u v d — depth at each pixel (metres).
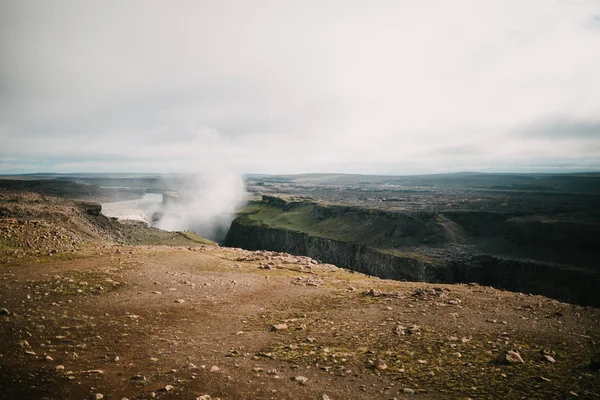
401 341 15.29
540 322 17.73
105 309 19.48
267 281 30.27
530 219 157.75
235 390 10.75
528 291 113.31
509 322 17.77
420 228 157.88
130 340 15.37
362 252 145.88
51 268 28.34
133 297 22.20
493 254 131.50
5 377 11.16
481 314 19.39
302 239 174.62
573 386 10.70
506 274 119.50
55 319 17.17
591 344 14.49
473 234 158.38
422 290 25.62
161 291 24.14
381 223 169.25
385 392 10.66
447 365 12.59
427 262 122.25
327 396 10.34
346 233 169.62
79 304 19.97
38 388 10.57
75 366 12.35
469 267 121.12
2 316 16.81
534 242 138.12
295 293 25.95
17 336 14.77
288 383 11.29
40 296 20.70
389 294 24.81
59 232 44.94
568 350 13.82
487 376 11.59
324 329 17.36
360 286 29.30
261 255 47.00
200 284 27.22
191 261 37.75
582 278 105.62
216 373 12.00
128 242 76.81
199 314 19.89
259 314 20.34
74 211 73.56
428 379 11.52
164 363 12.91
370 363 12.92
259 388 10.90
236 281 29.39
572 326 17.05
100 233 68.81
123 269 29.58
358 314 20.12
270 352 14.19
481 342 14.90
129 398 10.10
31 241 38.69
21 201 71.00
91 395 10.16
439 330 16.66
